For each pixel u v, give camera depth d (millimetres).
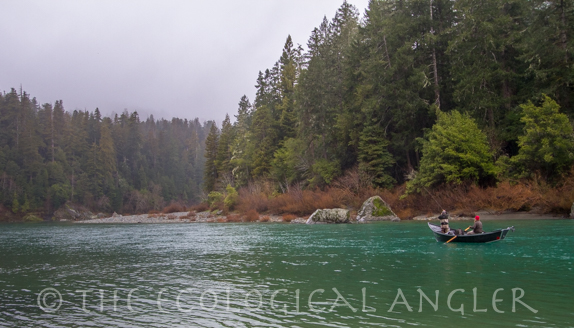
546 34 30516
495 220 27562
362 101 43906
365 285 10984
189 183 141375
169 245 22516
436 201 33625
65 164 103750
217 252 18719
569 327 7453
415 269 12930
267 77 84875
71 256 18969
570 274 11500
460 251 16312
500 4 34406
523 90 33719
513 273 11797
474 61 34812
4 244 25969
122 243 24750
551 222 24734
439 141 32906
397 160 43719
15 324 8594
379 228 27516
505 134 32688
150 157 140500
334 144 50812
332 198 41156
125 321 8609
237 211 54344
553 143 27203
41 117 125875
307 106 51250
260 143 64875
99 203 101438
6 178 90438
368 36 45469
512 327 7504
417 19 39344
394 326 7750
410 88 38438
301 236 24594
